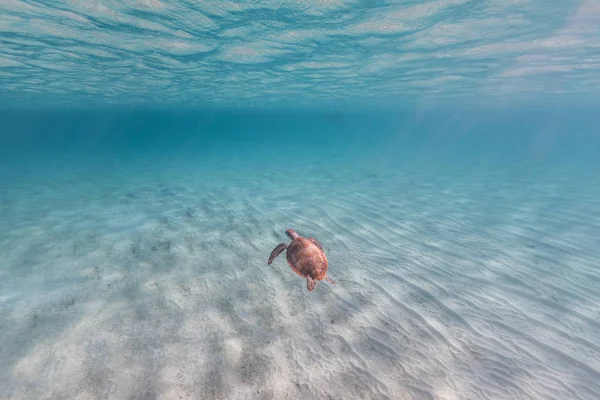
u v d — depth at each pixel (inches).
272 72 395.2
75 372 80.7
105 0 182.2
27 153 800.3
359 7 204.1
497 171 463.5
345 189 328.2
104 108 932.6
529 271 145.6
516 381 83.7
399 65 366.6
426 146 1096.2
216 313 108.5
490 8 204.1
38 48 258.5
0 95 543.5
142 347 90.7
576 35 254.5
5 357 84.4
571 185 350.3
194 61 322.3
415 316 110.0
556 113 1469.0
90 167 497.0
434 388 80.6
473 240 184.9
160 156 707.4
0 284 121.7
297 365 86.7
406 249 170.9
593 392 80.9
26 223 195.2
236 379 81.0
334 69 385.1
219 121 2516.0
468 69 390.6
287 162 580.7
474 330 103.3
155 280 128.6
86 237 173.2
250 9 203.9
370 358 90.0
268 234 188.5
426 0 193.8
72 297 114.3
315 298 119.9
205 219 214.1
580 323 107.6
